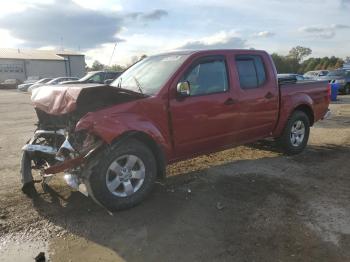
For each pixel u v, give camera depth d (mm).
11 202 4863
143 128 4602
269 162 6664
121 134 4426
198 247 3740
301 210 4570
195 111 5211
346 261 3480
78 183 4465
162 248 3732
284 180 5668
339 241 3828
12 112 16984
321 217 4375
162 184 5477
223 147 5859
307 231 4039
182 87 4891
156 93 4898
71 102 4316
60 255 3625
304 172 6066
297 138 7180
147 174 4746
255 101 6074
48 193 5160
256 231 4055
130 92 4664
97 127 4258
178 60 5332
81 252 3678
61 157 4484
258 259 3520
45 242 3873
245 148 7641
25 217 4430
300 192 5172
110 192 4453
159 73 5277
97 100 4578
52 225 4234
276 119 6602
